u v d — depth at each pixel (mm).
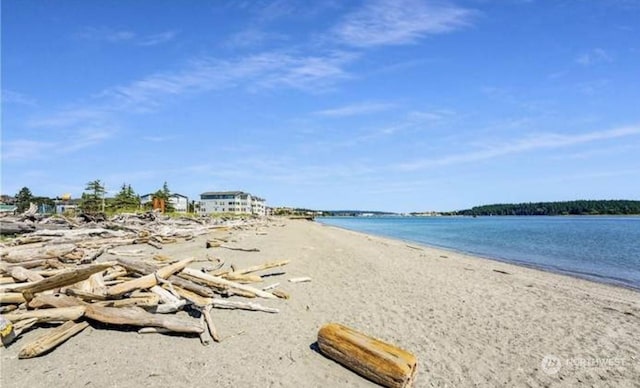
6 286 7363
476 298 10766
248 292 9547
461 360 6230
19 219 21516
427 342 6969
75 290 6902
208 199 133750
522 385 5457
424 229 70188
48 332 6148
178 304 7605
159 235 23234
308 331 7219
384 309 9078
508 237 44062
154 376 5059
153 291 8109
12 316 6207
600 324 8664
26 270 8703
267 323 7574
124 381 4883
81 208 59906
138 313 6656
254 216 116000
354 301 9766
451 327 7922
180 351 5914
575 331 8055
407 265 17469
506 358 6410
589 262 22141
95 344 5969
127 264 9258
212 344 6293
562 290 12852
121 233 22219
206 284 9484
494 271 16875
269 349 6219
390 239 40375
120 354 5656
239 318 7773
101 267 8266
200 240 24375
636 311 10055
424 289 11711
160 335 6492
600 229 60219
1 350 5645
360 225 98562
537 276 16391
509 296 11281
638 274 17844
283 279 12344
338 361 5754
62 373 5008
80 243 17078
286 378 5227
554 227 69500
